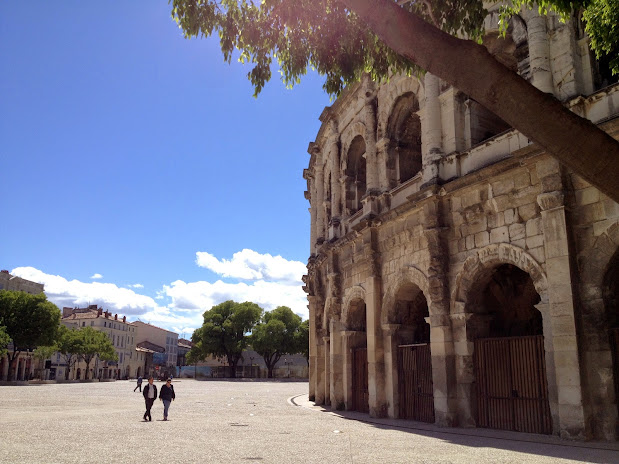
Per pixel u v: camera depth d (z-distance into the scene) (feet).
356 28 43.45
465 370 68.90
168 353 643.86
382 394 85.76
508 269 76.07
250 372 488.85
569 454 44.34
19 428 67.21
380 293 89.45
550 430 59.52
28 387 226.79
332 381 107.14
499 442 53.42
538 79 61.87
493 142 70.08
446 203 74.74
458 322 70.64
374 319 88.22
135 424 74.64
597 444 49.85
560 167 57.06
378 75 44.50
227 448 50.06
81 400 134.92
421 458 42.80
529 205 62.34
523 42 66.54
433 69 24.53
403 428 68.90
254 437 59.31
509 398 64.59
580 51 60.85
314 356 130.62
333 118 121.49
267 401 136.36
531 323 75.46
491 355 67.51
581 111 58.34
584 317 54.34
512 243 63.87
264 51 43.70
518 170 63.57
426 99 79.97
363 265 97.71
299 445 52.16
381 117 95.50
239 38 43.04
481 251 67.92
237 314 416.87
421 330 88.22
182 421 80.18
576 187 56.90
